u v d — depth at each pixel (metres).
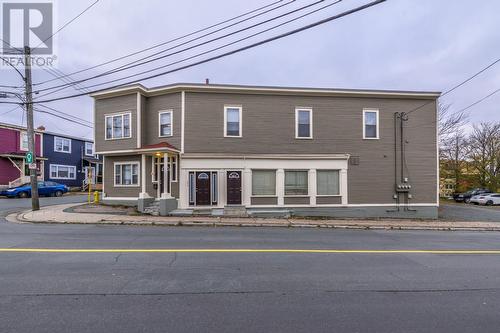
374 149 18.22
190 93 17.44
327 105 18.09
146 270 5.93
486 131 41.50
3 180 28.77
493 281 5.62
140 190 18.45
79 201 22.66
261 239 9.54
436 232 12.48
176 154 17.16
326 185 17.72
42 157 31.03
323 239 9.80
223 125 17.47
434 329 3.72
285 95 17.91
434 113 18.64
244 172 17.03
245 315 4.03
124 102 18.28
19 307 4.18
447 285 5.37
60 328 3.60
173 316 3.96
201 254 7.29
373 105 18.34
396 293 4.94
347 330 3.65
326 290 5.02
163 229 11.45
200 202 16.78
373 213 17.95
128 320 3.83
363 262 6.85
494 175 40.72
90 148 38.66
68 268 5.98
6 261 6.45
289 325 3.76
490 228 13.69
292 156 17.27
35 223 12.59
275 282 5.37
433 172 18.52
